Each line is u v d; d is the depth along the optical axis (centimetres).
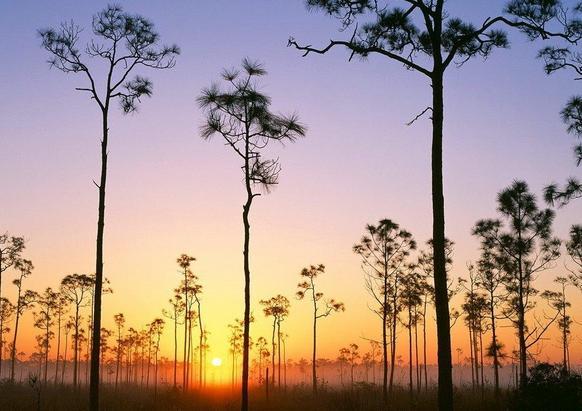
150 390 4569
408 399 3167
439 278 1119
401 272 3706
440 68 1188
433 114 1182
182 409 2959
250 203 1645
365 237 3716
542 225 2464
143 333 7162
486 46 1273
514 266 2583
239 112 1653
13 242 4016
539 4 1193
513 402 1786
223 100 1639
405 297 3828
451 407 1066
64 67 1812
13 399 2881
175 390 3534
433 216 1145
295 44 1279
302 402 3148
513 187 2502
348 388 4116
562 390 1697
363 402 2997
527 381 1791
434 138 1174
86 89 1814
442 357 1085
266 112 1645
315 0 1230
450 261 3497
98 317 1691
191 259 5047
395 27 1245
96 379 1664
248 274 1608
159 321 6278
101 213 1745
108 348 7012
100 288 1705
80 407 2680
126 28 1839
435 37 1193
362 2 1227
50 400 2905
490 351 2945
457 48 1226
